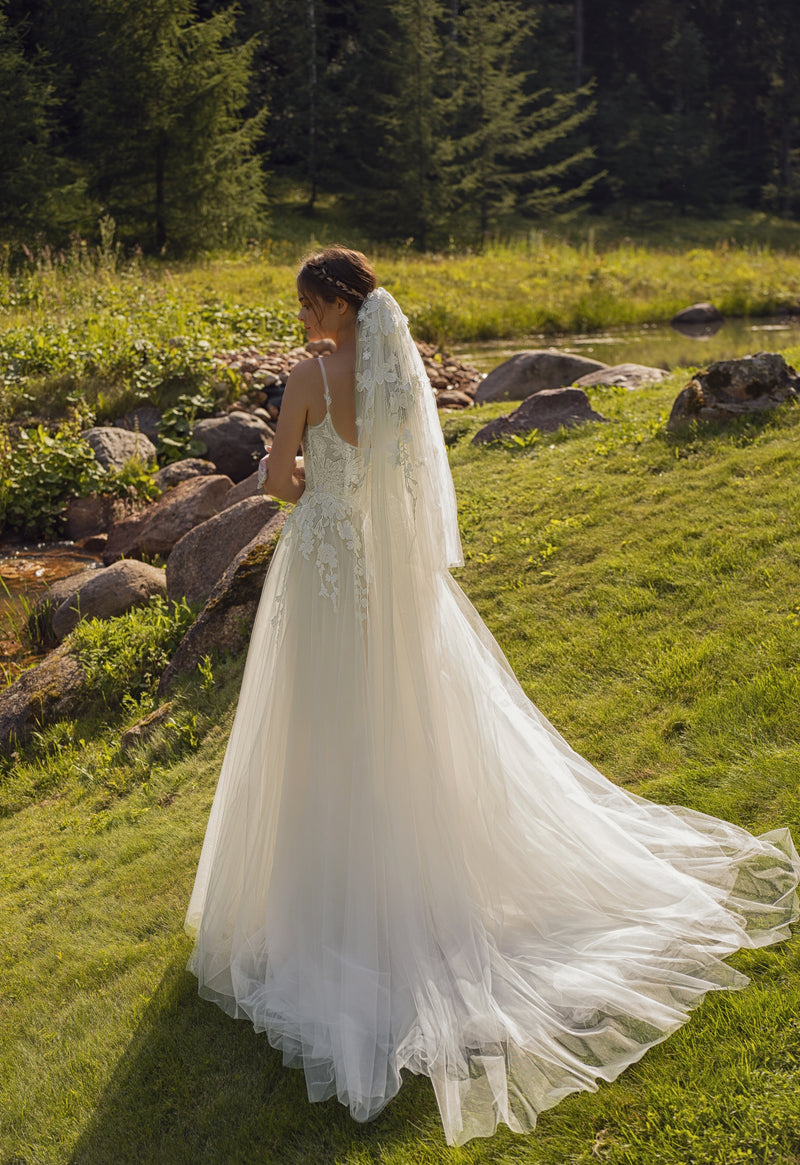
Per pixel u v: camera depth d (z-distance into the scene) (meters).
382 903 2.80
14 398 11.20
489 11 31.91
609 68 44.56
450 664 3.00
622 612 4.86
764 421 6.76
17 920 3.80
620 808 3.38
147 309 14.27
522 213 36.50
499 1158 2.27
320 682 2.83
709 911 2.91
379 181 31.33
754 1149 2.14
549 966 2.81
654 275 22.94
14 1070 2.97
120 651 5.82
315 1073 2.60
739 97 45.38
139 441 10.23
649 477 6.41
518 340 17.73
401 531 2.86
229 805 3.10
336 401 2.84
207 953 3.03
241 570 5.52
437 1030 2.60
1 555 8.79
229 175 24.12
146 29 22.97
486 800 3.01
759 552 5.03
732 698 3.89
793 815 3.23
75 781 4.95
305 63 33.59
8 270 17.12
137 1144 2.58
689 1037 2.47
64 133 29.05
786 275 23.67
